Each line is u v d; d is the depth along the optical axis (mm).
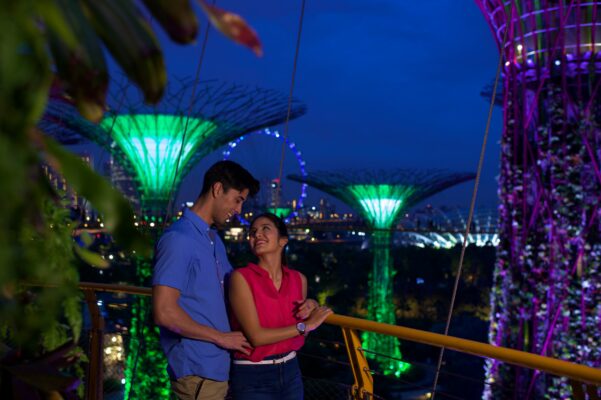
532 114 11641
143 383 12953
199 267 2324
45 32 600
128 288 3078
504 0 11875
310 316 2463
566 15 11164
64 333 862
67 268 730
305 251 74938
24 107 503
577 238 11125
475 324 62031
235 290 2365
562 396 11242
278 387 2422
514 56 11852
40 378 778
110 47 655
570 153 11211
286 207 36375
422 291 70188
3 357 788
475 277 69812
